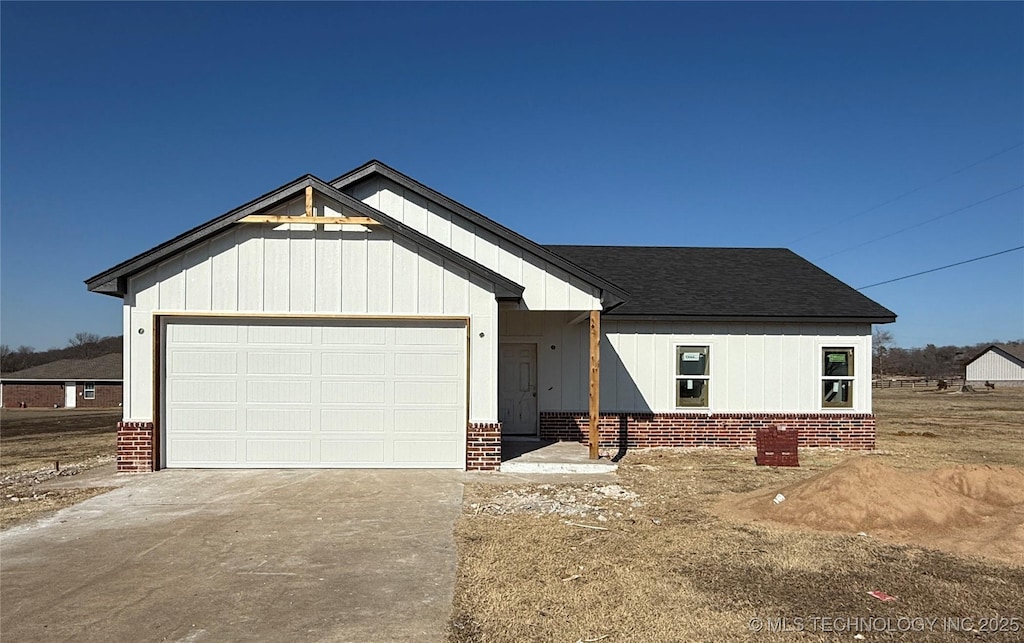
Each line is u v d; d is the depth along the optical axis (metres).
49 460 15.18
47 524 8.12
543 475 11.34
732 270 18.45
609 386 15.41
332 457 11.59
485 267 11.73
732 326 15.60
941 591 5.79
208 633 4.99
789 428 15.01
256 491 9.88
